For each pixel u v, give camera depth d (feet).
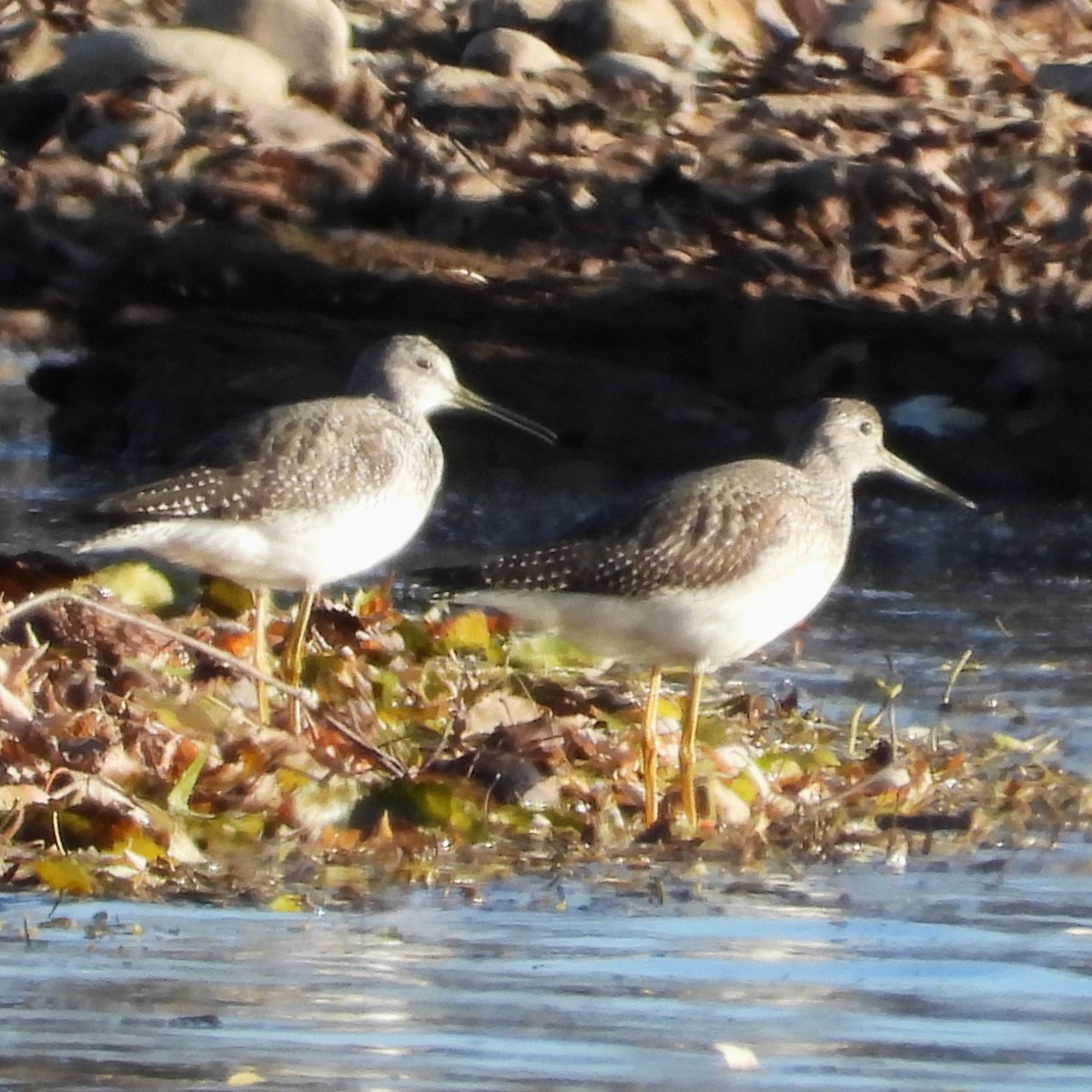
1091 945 31.17
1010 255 76.64
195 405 71.20
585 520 40.37
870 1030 27.55
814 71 99.14
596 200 81.66
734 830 37.29
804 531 38.91
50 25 98.94
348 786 35.86
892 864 35.47
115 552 50.65
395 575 54.19
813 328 70.85
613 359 71.00
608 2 100.01
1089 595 56.90
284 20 93.04
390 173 82.79
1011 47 104.78
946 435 66.54
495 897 32.96
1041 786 39.96
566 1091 25.34
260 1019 27.22
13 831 33.14
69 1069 25.45
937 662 49.57
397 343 47.19
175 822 34.09
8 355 77.71
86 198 82.58
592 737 39.70
